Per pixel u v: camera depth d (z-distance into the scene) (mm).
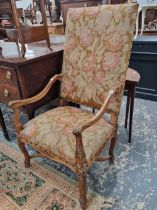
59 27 2865
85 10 1301
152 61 2209
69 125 1217
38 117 1347
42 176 1459
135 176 1405
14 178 1465
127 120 1884
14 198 1317
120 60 1172
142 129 1887
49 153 1154
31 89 1409
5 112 2352
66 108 1453
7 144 1825
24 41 1392
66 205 1240
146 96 2416
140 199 1247
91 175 1435
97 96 1291
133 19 1114
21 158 1643
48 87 1407
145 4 2172
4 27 1777
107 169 1479
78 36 1334
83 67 1330
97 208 1205
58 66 1594
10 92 1463
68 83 1432
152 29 2414
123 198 1260
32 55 1421
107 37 1204
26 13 2502
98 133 1168
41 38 1522
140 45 2188
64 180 1411
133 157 1572
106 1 2221
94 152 1086
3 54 1479
